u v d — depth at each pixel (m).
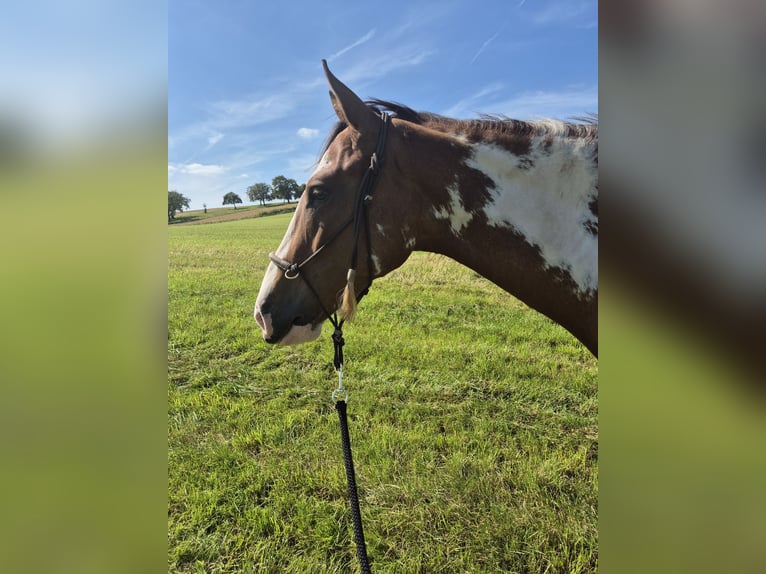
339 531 2.22
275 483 2.59
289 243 1.67
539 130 1.52
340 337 1.68
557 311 1.54
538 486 2.52
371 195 1.59
